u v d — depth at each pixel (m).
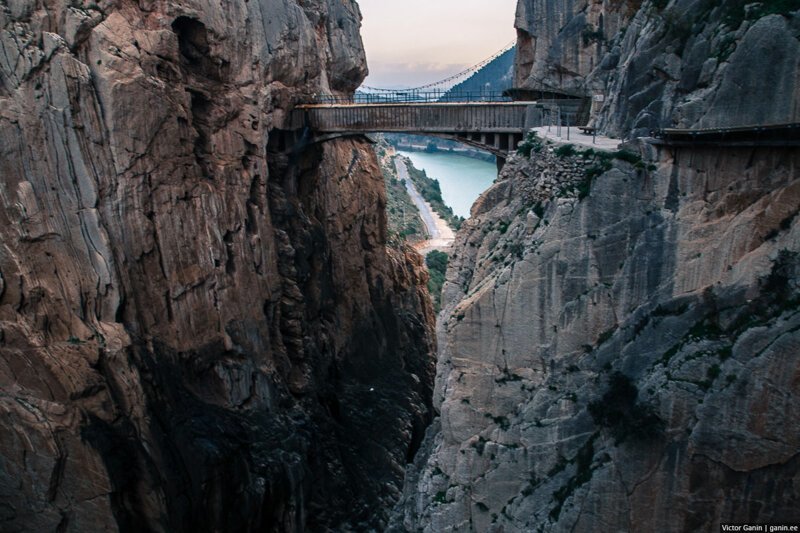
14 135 27.80
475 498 24.69
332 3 57.34
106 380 29.00
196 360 34.81
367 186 57.72
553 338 23.25
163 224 33.47
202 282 35.44
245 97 40.09
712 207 20.55
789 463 17.80
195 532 31.02
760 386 17.94
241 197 39.16
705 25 22.08
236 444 33.78
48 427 26.83
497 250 25.78
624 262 21.95
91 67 30.91
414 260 67.94
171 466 30.16
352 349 52.03
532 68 39.47
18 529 27.19
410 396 52.78
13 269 27.38
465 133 39.69
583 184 22.66
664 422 19.70
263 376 38.19
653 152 21.56
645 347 21.22
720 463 18.78
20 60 28.12
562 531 21.38
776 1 19.53
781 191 19.06
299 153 46.16
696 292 20.61
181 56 37.03
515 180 27.30
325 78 53.53
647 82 24.41
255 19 41.03
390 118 41.91
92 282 29.69
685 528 19.61
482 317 24.47
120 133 31.31
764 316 18.56
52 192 28.81
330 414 44.50
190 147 35.72
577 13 36.88
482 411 24.81
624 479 20.36
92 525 27.64
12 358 27.06
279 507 35.31
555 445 22.80
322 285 47.91
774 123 18.94
